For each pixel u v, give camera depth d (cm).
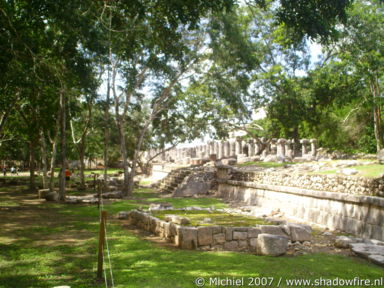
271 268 623
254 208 1478
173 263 662
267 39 2838
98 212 1468
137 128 2741
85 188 2770
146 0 1086
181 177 2572
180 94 2539
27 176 4228
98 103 2327
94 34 1115
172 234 862
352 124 3397
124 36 1287
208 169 2486
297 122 2542
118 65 2253
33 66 1145
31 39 1086
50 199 1958
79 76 1311
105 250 784
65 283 561
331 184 1140
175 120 2656
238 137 3328
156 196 2275
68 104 2048
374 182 949
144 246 816
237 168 2203
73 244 848
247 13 2762
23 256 734
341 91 2483
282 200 1398
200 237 796
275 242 725
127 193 2344
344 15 1027
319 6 1020
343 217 1037
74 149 3669
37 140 2586
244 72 2462
